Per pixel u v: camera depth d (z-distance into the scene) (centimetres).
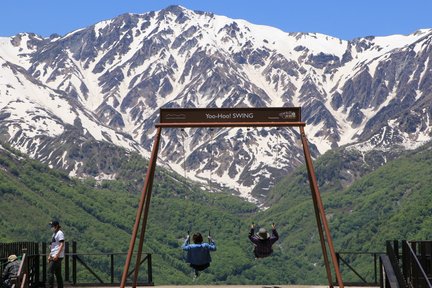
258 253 3162
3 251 3269
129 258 2838
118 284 3897
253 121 2902
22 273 2847
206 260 3027
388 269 2578
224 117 2906
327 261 3167
